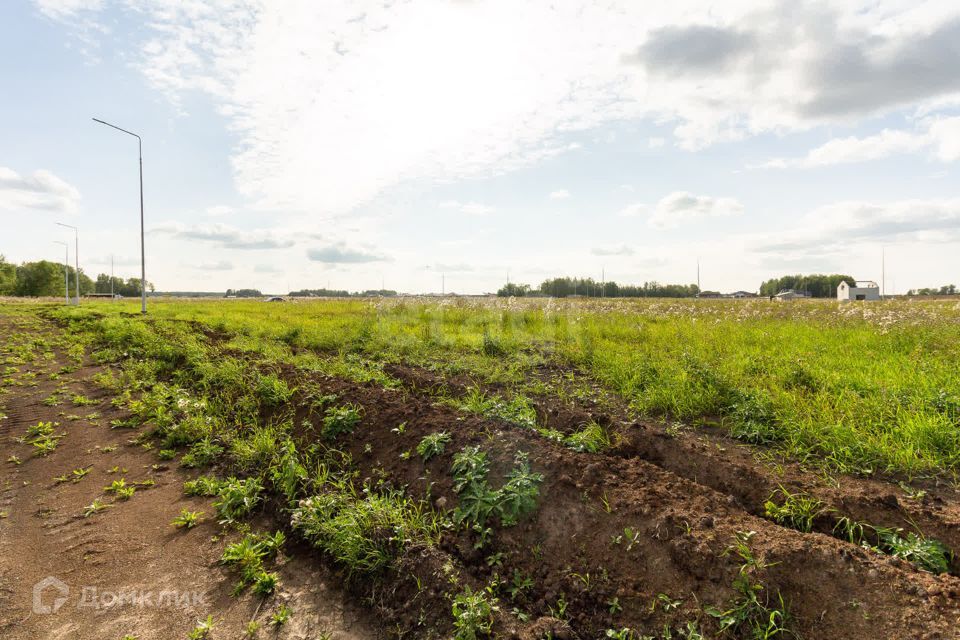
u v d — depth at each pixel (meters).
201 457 5.78
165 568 3.79
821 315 15.04
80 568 3.78
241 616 3.30
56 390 8.68
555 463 4.14
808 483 4.11
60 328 18.84
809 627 2.65
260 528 4.38
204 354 10.01
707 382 6.61
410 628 3.14
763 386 6.65
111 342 13.47
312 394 6.50
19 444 6.28
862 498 3.70
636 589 3.08
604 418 5.53
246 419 6.59
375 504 4.02
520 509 3.81
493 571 3.45
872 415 5.37
